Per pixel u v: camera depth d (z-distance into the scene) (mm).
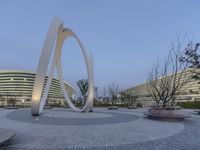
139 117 18203
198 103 40312
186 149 7113
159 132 10375
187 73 33938
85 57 23062
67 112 22688
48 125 11891
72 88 66062
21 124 12188
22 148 6758
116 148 7035
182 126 12891
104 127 11594
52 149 6734
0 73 70625
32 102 16453
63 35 22406
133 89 78750
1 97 60344
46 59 15773
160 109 18375
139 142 7980
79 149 6836
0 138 6680
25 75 70812
